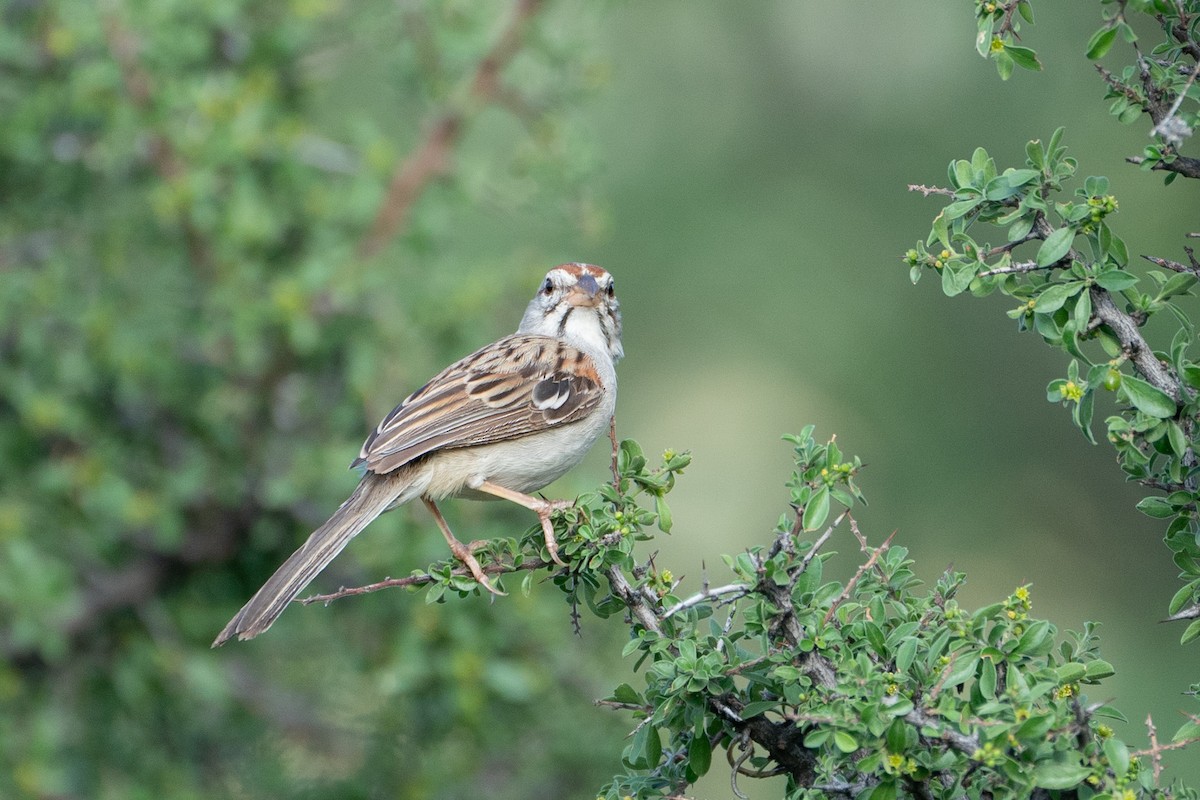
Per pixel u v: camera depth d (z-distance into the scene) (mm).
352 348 11508
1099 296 6348
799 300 19453
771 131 19938
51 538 11117
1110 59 18688
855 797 6305
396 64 12188
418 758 11148
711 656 6508
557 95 12078
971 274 6457
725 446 19656
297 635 11664
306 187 11781
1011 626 6215
